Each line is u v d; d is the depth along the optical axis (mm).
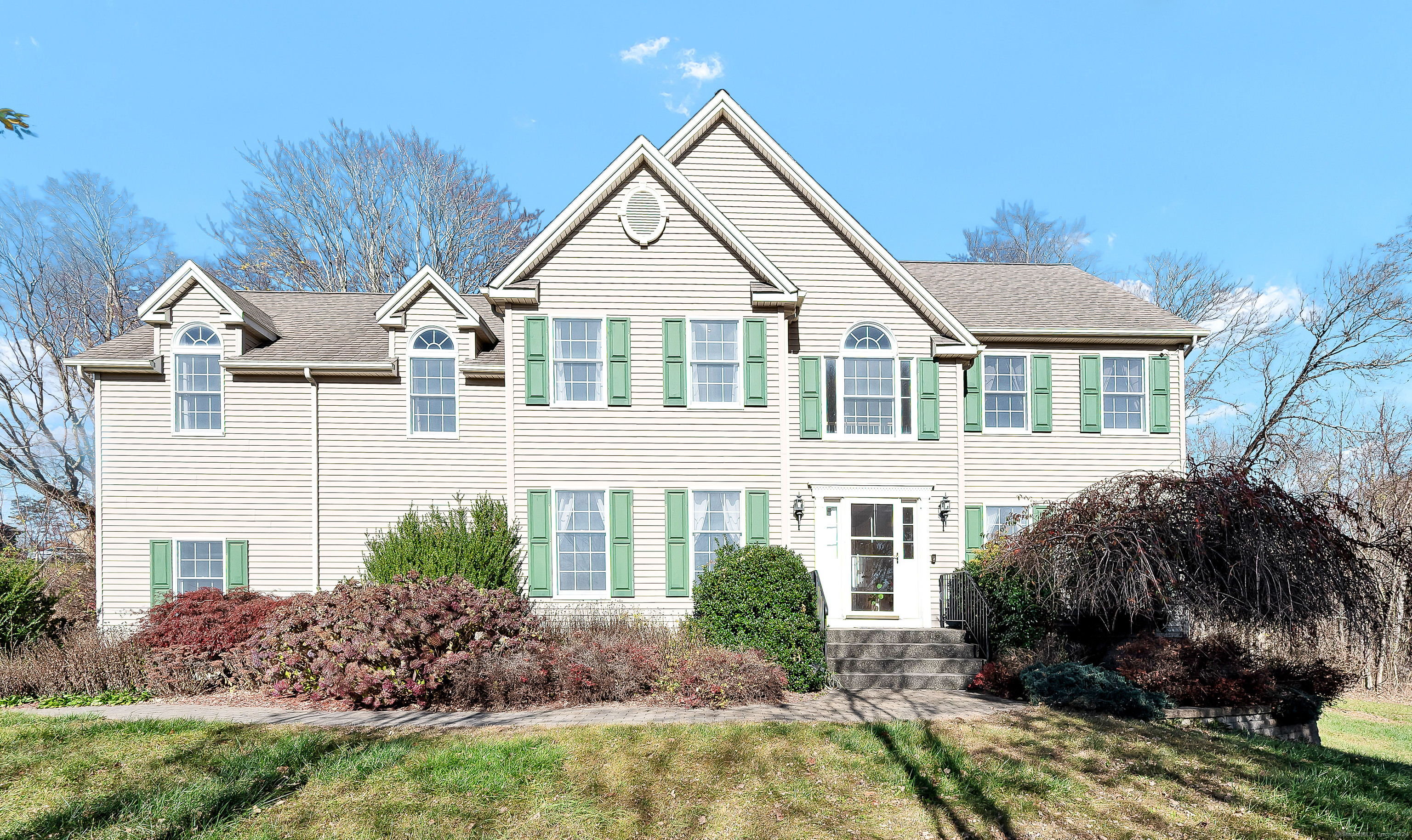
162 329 15531
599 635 12398
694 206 14195
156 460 15328
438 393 15891
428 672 9906
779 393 14266
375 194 33406
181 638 11688
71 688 10977
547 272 14070
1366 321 25016
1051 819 6738
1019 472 16094
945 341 15258
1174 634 15328
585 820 6605
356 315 18453
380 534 15305
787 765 7672
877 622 14594
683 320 14148
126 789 6980
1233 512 11109
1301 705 10352
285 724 8820
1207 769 7809
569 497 13969
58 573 22469
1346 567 11414
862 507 14938
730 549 12992
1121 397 16641
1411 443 22656
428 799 6840
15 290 28797
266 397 15609
